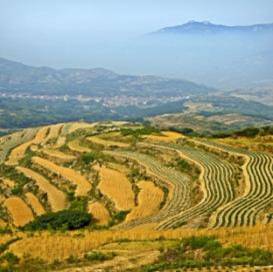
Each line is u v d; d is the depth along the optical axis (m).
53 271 33.81
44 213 79.81
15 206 92.81
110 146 130.75
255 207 62.56
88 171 109.69
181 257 34.34
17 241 43.22
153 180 91.88
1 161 150.12
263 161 92.12
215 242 35.97
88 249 39.25
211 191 76.12
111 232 48.19
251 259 31.55
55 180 107.81
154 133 141.88
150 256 35.56
